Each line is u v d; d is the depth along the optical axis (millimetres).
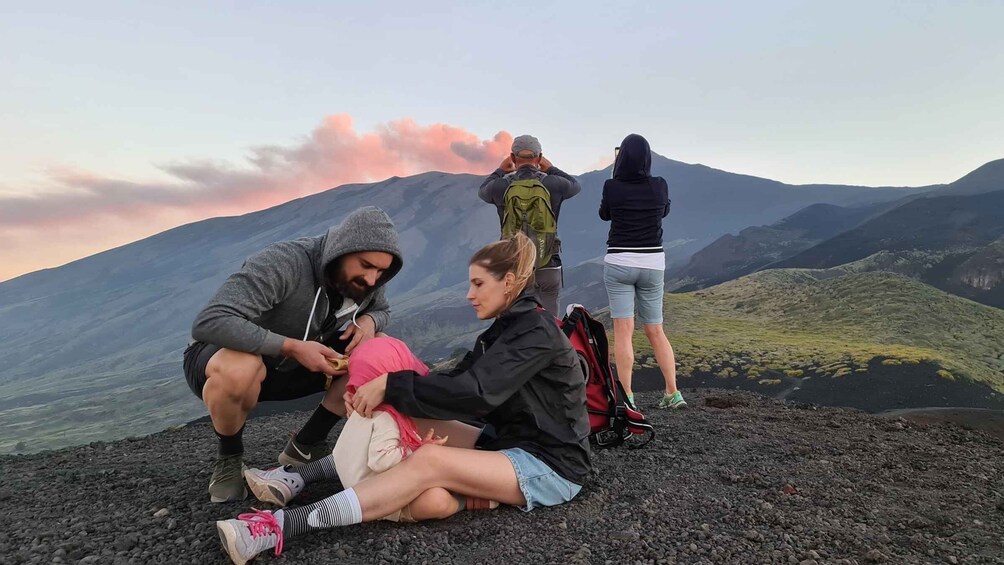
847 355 34188
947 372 30250
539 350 2385
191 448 4418
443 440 2398
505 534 2307
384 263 2564
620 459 3529
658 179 4891
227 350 2373
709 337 45250
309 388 2834
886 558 2064
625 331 4992
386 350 2352
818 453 3715
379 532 2293
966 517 2572
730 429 4461
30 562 2074
